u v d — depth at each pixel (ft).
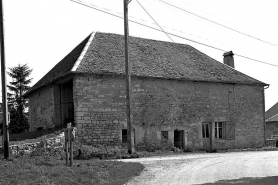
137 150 66.28
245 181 31.68
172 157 54.80
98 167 38.73
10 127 137.08
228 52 97.55
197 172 37.73
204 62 85.56
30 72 150.92
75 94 61.82
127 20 56.54
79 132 61.11
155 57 77.10
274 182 30.89
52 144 53.01
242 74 87.40
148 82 69.31
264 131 86.89
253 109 85.40
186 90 74.23
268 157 52.16
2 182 29.86
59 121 71.92
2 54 43.70
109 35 78.43
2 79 43.52
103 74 63.98
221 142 78.79
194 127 74.49
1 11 43.98
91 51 69.10
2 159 41.93
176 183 31.83
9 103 146.41
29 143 50.57
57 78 66.08
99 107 63.46
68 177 32.68
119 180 33.45
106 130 63.62
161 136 69.72
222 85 80.33
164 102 70.79
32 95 89.76
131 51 75.10
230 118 80.84
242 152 70.28
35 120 86.74
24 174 32.68
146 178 35.06
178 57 82.12
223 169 39.45
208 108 77.15
